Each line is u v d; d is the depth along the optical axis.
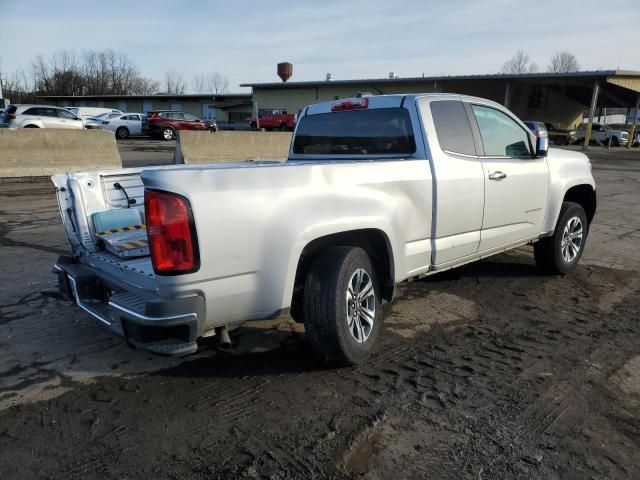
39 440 2.83
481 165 4.53
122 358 3.81
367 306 3.76
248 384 3.45
